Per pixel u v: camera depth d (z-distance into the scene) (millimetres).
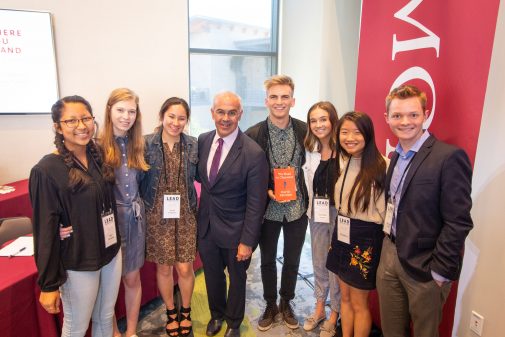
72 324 1649
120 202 1880
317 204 2113
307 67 4031
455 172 1373
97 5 3205
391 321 1707
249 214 1966
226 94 1882
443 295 1522
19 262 1804
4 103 2980
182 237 2082
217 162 1972
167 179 1994
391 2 2049
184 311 2295
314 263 2350
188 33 3904
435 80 1792
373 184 1740
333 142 2039
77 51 3201
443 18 1721
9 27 2898
